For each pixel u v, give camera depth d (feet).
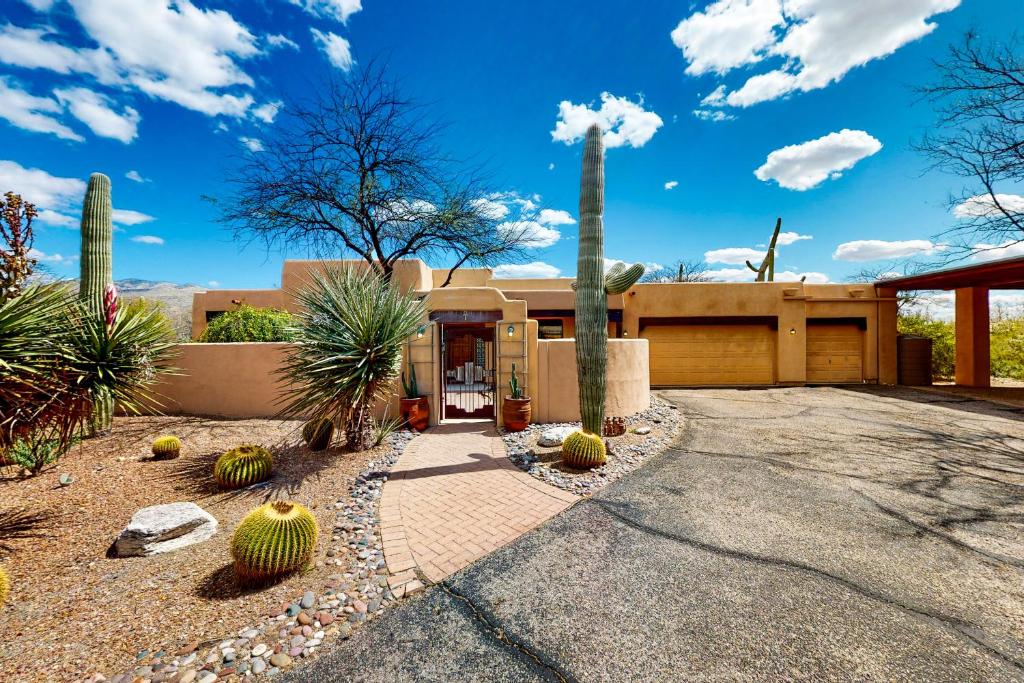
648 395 31.99
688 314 46.80
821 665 7.59
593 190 20.95
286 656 7.88
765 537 12.40
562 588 10.00
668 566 10.89
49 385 13.26
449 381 52.29
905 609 9.12
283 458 19.92
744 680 7.28
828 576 10.39
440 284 55.42
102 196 24.70
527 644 8.21
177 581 10.19
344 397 20.74
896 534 12.53
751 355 46.88
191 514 12.27
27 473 16.51
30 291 12.92
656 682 7.26
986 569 10.64
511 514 14.24
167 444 18.93
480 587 10.09
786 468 18.67
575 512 14.33
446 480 17.54
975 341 43.78
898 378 46.85
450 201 41.14
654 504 14.90
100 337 17.75
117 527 12.82
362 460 20.01
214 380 27.91
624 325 46.91
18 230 22.24
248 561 9.85
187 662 7.70
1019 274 37.96
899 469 18.45
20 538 12.03
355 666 7.68
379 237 41.04
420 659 7.85
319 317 21.59
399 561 11.27
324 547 12.04
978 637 8.27
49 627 8.58
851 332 46.96
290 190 36.91
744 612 9.07
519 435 24.81
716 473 18.07
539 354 28.25
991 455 20.48
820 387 44.60
